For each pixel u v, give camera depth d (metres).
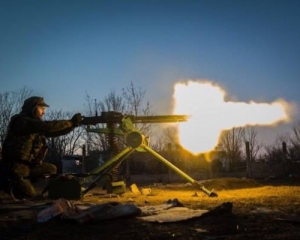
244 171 18.98
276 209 5.49
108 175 8.45
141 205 6.26
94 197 7.91
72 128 7.44
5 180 6.93
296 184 12.45
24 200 6.87
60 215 4.84
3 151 6.99
